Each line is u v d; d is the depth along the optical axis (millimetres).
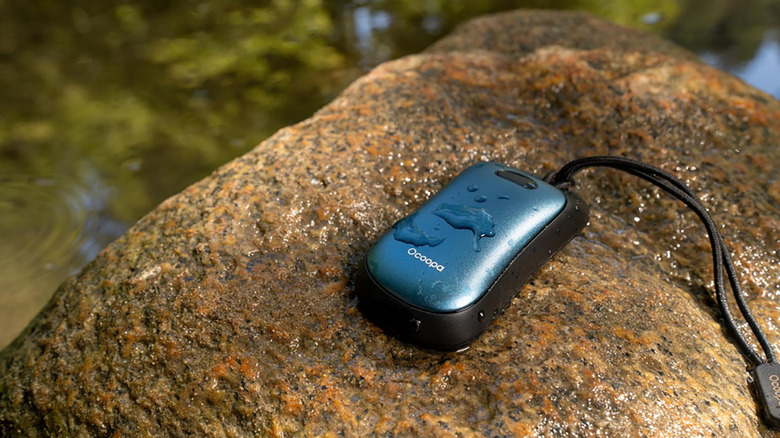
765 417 506
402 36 1303
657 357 509
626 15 1354
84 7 1530
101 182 1030
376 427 481
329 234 577
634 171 581
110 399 521
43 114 1187
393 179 611
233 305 537
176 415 508
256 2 1460
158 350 527
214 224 577
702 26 1306
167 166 1049
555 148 649
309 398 498
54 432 525
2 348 780
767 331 552
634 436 475
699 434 480
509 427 474
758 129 662
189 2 1500
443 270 490
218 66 1267
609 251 585
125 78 1265
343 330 524
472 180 548
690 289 578
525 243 512
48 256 899
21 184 1030
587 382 490
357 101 682
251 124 1111
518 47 811
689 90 687
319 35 1323
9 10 1531
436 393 492
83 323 553
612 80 697
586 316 526
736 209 606
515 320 523
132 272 565
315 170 607
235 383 510
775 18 1326
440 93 688
